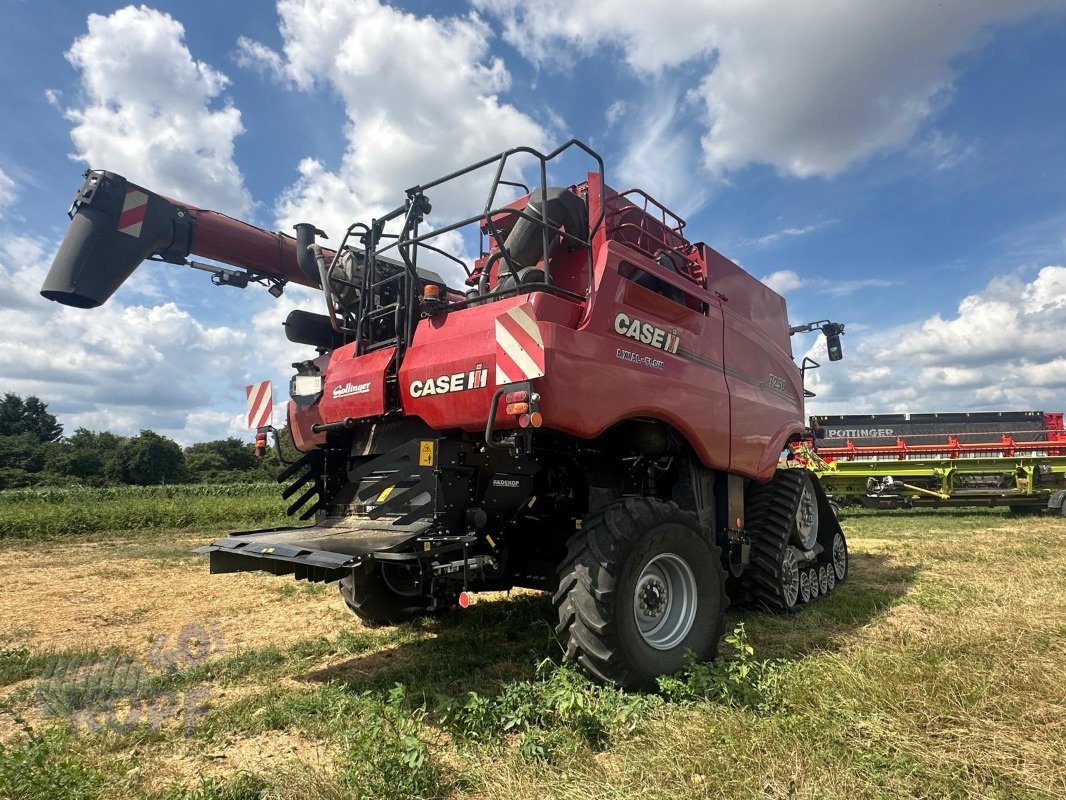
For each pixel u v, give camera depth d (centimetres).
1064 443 1416
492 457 398
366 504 429
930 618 475
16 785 232
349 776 244
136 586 712
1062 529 1142
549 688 320
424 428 412
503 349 344
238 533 421
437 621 525
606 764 262
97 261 452
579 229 455
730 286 574
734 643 334
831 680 327
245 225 536
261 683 384
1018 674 338
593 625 336
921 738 270
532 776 249
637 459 473
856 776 241
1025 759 255
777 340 644
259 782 248
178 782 259
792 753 253
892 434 1580
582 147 407
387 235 490
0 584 733
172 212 493
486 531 388
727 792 232
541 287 367
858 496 1506
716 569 413
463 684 369
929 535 1084
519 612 547
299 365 519
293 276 562
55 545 1170
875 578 695
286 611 580
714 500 504
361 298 465
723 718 286
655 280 453
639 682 343
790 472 616
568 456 435
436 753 275
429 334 409
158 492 2505
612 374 383
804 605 575
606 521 365
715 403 481
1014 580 622
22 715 342
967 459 1455
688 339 466
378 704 299
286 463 492
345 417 448
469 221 387
